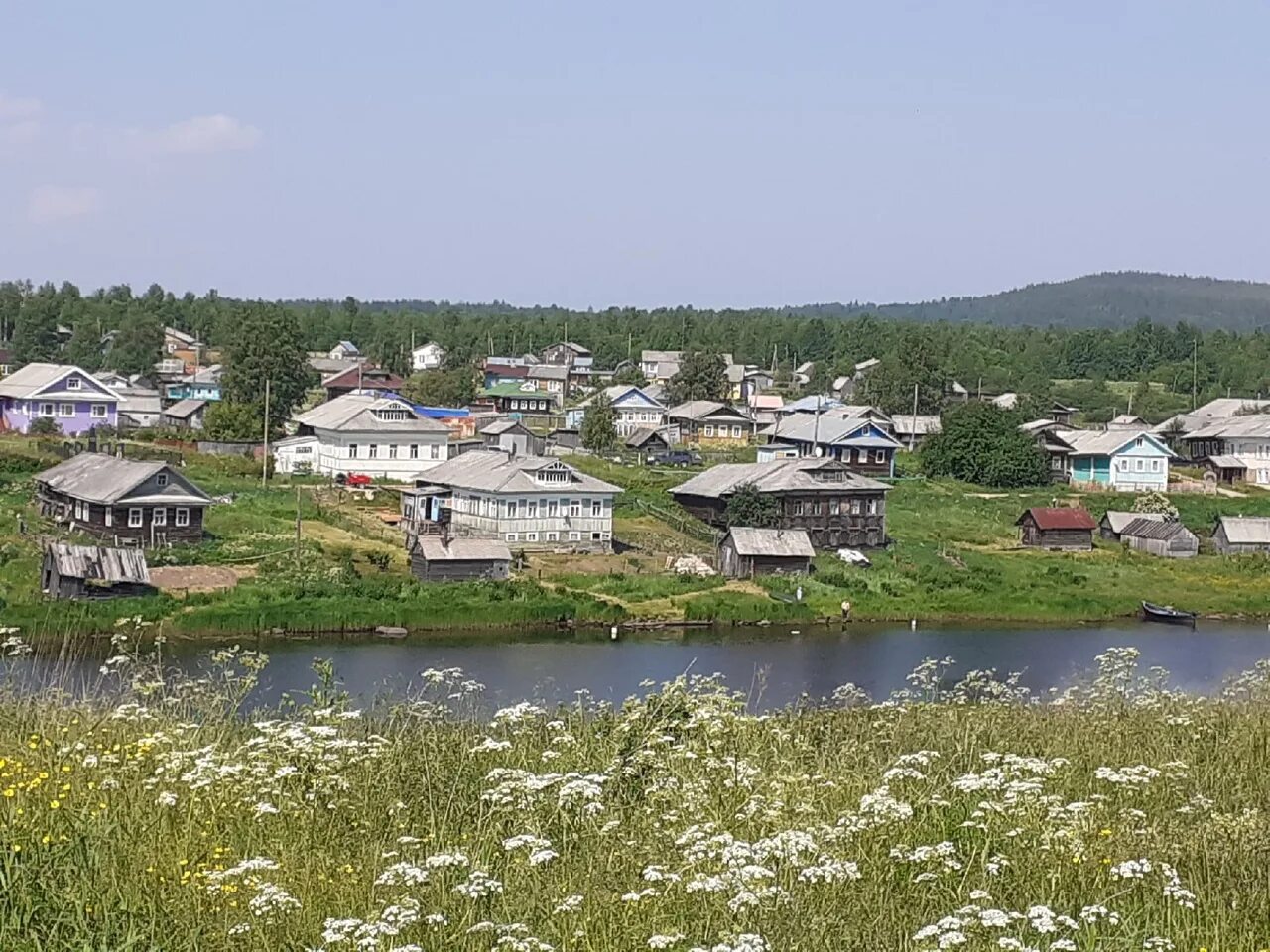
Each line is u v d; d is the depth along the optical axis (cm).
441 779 1006
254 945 709
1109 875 826
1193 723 1338
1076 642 3866
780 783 978
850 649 3659
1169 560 5228
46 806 852
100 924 720
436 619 3759
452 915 734
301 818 885
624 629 3872
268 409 6412
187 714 1260
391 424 6044
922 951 704
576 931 707
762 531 4625
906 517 5766
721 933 702
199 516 4375
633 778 1034
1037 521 5397
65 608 3456
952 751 1219
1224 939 754
